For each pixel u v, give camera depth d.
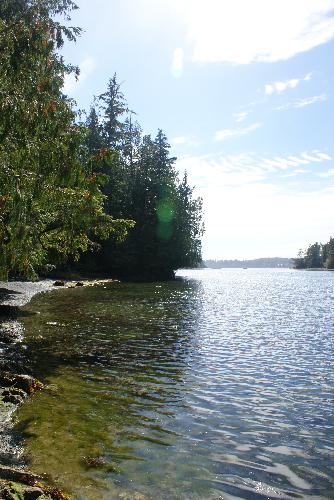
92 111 68.12
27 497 5.54
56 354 14.71
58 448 7.54
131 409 9.78
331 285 80.88
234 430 8.79
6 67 11.77
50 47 13.19
